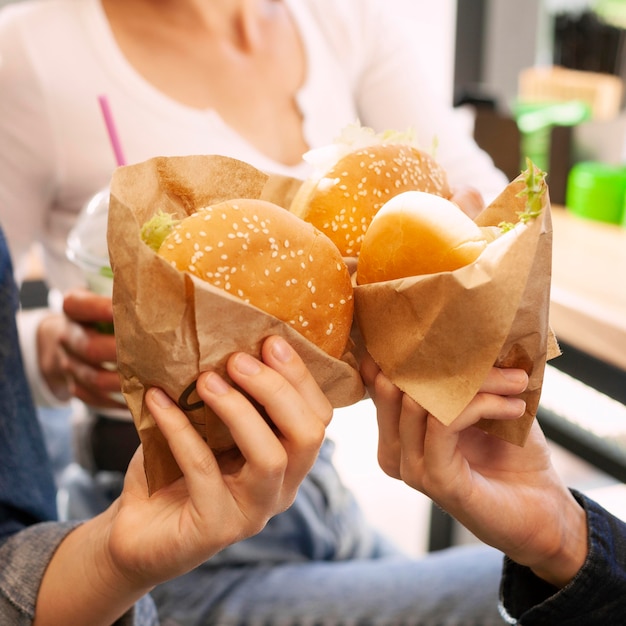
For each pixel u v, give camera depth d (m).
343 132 0.60
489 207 0.54
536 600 0.64
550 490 0.62
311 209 0.55
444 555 0.90
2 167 1.00
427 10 2.29
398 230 0.49
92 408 0.89
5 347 0.68
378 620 0.81
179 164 0.53
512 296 0.46
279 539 0.91
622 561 0.61
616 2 1.79
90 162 1.02
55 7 1.02
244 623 0.82
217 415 0.50
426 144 1.21
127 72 1.01
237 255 0.48
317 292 0.49
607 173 1.30
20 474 0.67
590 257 1.08
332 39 1.18
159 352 0.47
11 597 0.60
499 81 2.27
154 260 0.45
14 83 0.98
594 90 1.70
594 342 0.83
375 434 1.79
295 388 0.49
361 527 1.03
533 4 2.12
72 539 0.62
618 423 0.80
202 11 1.03
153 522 0.53
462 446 0.62
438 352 0.49
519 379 0.50
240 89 1.07
